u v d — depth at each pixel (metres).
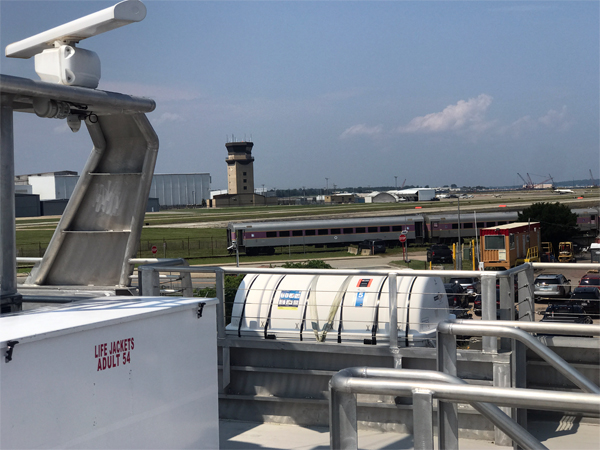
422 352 6.99
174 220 146.88
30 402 3.62
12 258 5.48
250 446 6.94
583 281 32.19
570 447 6.52
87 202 9.14
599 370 6.94
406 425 7.19
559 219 71.00
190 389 5.05
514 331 3.93
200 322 5.21
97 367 4.10
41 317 4.30
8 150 5.41
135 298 5.46
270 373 7.79
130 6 5.45
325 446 6.88
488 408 3.04
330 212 165.25
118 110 6.12
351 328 7.54
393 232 82.94
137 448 4.44
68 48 5.81
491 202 190.75
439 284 8.09
